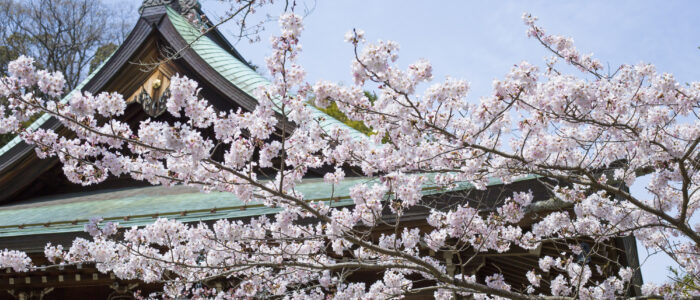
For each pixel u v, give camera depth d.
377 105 5.06
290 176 5.30
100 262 6.14
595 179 6.16
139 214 8.46
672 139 5.95
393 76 4.63
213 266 5.52
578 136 6.11
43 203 10.99
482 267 7.96
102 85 11.23
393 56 4.42
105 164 4.94
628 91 5.70
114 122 4.84
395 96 4.92
